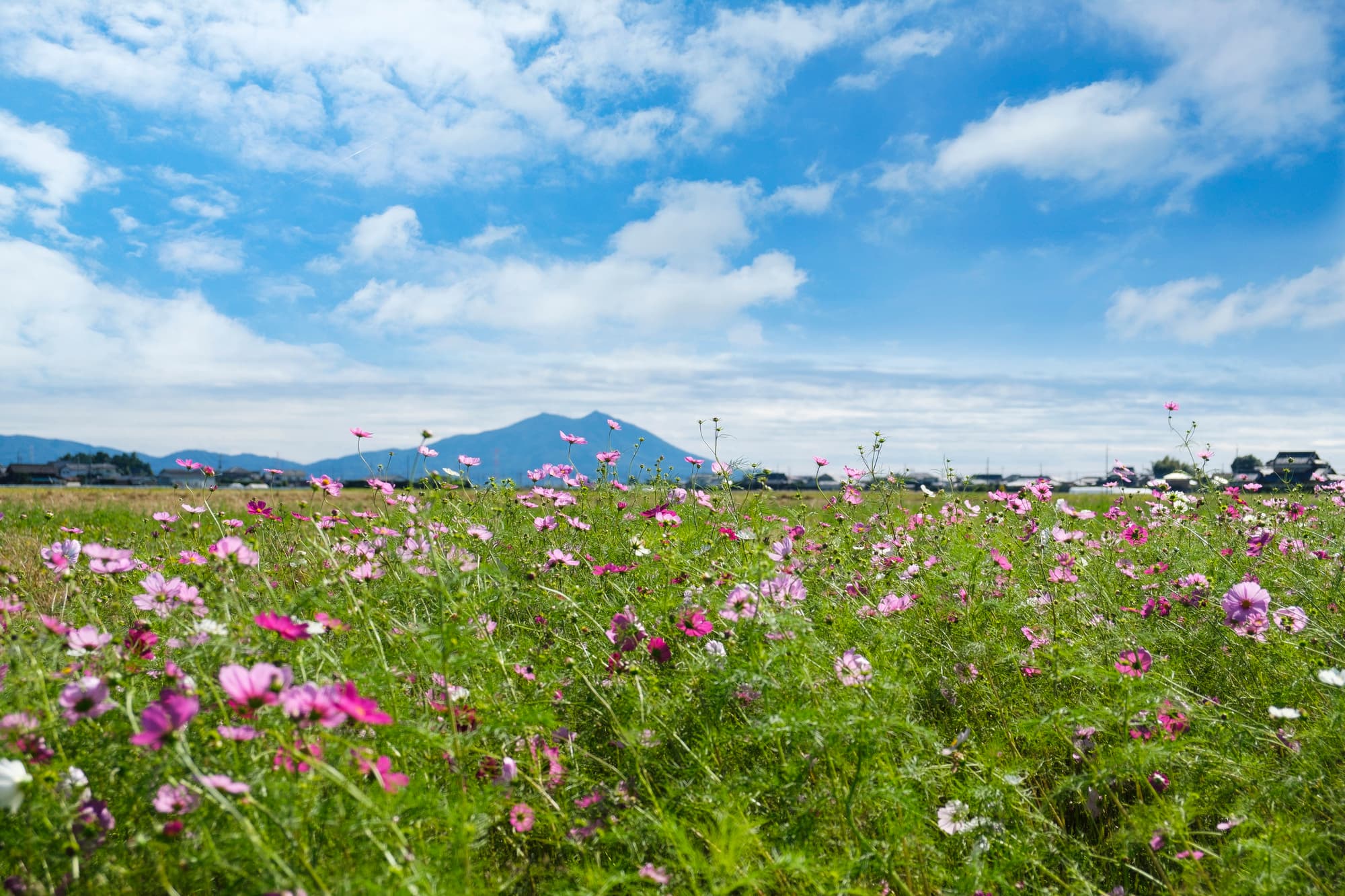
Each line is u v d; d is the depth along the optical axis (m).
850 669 2.53
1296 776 2.29
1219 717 2.73
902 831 2.09
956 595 3.78
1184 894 2.01
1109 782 2.44
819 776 2.29
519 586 3.58
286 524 5.11
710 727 2.47
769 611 2.56
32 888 1.65
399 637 2.80
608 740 2.73
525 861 2.12
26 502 10.34
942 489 6.84
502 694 2.70
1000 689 3.18
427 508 4.14
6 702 2.16
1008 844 2.16
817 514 5.93
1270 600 3.51
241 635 2.31
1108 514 6.36
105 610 3.51
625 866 2.05
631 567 3.79
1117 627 3.51
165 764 1.81
